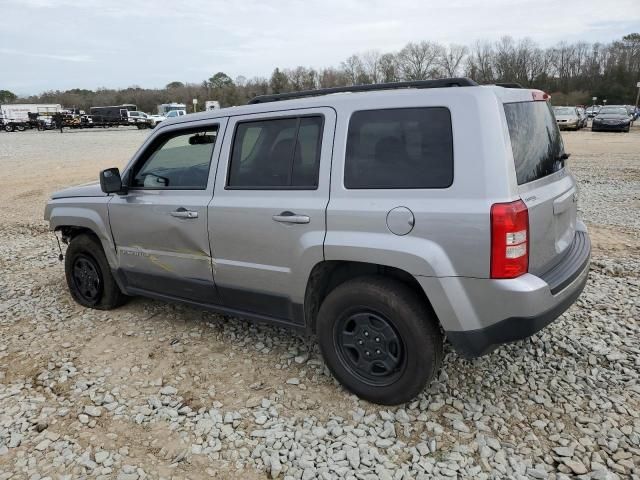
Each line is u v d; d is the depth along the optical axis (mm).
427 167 2818
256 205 3404
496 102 2734
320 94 3445
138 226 4168
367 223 2947
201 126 3830
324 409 3184
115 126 51594
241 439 2939
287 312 3469
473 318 2756
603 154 17672
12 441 2965
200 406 3264
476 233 2641
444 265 2736
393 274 3078
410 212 2803
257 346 4016
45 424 3119
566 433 2891
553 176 3191
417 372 2959
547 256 2975
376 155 2986
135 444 2926
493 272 2639
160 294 4293
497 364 3605
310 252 3170
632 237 6867
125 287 4559
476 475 2596
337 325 3221
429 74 85188
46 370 3777
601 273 5402
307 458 2760
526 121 3020
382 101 2990
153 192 4070
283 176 3354
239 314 3768
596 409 3094
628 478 2545
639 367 3518
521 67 84250
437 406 3148
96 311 4883
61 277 6027
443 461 2709
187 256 3896
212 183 3691
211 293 3857
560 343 3848
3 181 14305
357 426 3018
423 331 2904
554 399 3201
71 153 22219
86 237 4746
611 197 9953
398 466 2689
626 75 80375
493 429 2947
